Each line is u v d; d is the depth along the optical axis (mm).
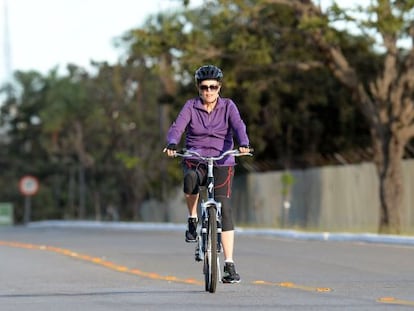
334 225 99812
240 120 30547
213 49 87562
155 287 35562
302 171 105312
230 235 31094
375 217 95250
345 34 89438
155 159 150875
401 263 46156
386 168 84625
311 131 113188
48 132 181875
